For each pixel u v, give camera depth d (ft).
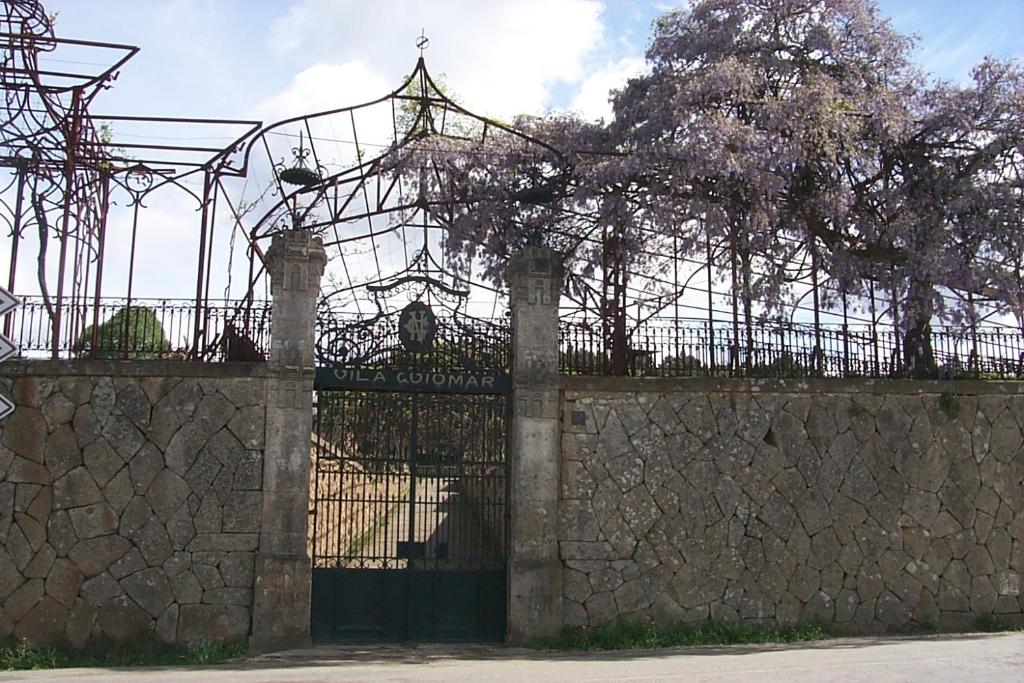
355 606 36.83
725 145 42.68
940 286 44.96
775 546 38.88
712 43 47.52
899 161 46.62
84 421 36.14
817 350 41.70
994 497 40.91
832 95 43.91
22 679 29.63
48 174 39.01
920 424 40.91
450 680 27.73
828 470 39.86
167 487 35.99
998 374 43.32
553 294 38.81
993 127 44.96
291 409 36.55
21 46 37.58
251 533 35.94
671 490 38.73
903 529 39.91
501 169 49.85
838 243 46.62
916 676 26.40
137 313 38.17
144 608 35.14
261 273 44.73
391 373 37.78
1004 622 39.81
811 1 47.55
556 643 36.01
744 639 36.99
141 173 40.32
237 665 32.55
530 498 37.22
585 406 38.81
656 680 26.84
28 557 34.99
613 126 49.03
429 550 43.32
